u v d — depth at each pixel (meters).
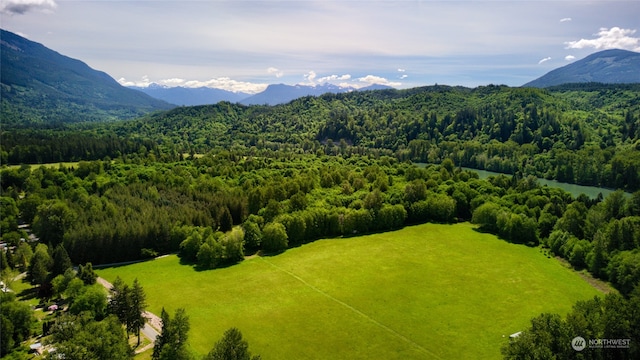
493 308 101.69
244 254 141.75
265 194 174.25
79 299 93.62
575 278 119.69
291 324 94.38
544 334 68.62
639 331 67.56
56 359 67.00
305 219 154.25
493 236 157.25
